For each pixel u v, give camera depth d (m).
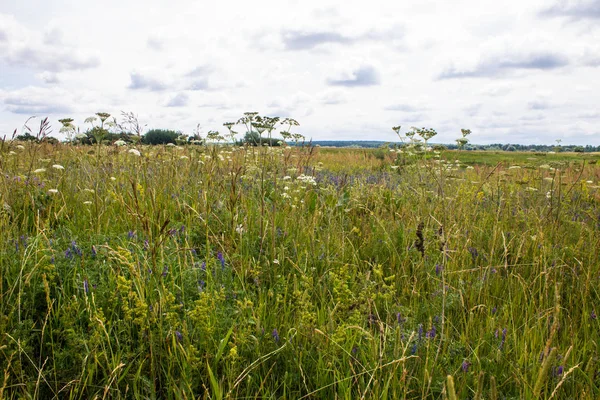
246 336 2.41
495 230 4.07
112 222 4.11
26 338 2.26
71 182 5.18
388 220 5.07
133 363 2.24
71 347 2.23
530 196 5.73
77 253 3.10
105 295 2.63
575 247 4.14
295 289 2.89
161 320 2.28
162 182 5.03
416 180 6.55
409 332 2.54
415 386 2.23
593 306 3.16
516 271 3.79
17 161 5.41
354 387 2.22
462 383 2.19
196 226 4.16
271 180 5.54
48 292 2.30
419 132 6.74
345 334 2.42
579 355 2.54
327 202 5.37
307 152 6.71
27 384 1.99
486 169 8.22
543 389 2.21
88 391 2.08
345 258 3.94
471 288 3.32
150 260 2.96
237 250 3.60
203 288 2.93
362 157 15.32
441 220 4.50
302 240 4.14
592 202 6.79
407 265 3.79
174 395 2.13
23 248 2.97
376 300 2.96
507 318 2.97
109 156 5.86
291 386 2.28
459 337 2.76
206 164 5.97
